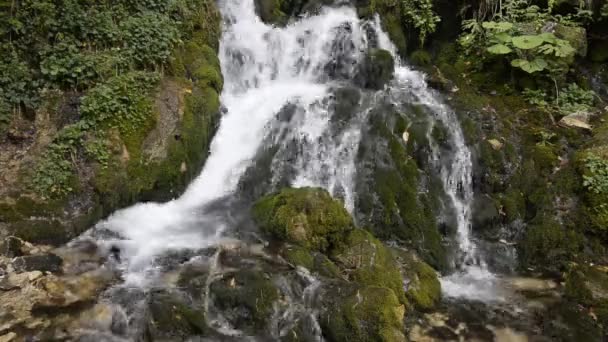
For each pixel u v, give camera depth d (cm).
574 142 759
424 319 539
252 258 578
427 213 671
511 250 674
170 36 764
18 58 662
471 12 1016
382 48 1000
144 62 732
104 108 652
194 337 479
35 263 545
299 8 1049
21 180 598
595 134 763
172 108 705
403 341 479
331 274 545
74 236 602
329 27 978
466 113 809
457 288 609
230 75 891
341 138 743
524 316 552
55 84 665
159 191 669
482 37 947
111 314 494
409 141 725
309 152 741
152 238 617
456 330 525
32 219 583
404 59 1025
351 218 610
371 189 689
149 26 758
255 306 502
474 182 731
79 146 633
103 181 623
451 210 693
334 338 484
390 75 923
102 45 718
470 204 704
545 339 516
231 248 598
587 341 513
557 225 672
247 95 875
